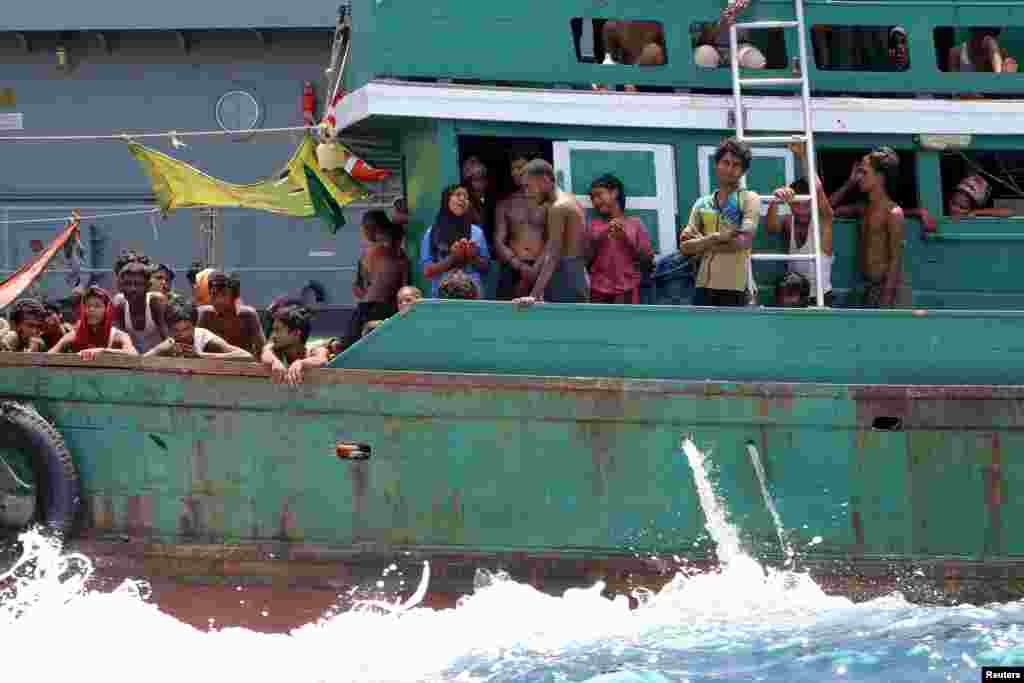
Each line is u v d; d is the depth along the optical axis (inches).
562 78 1343.5
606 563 1207.6
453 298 1228.5
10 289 1322.6
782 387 1216.2
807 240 1347.2
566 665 1028.5
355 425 1195.3
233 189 1572.3
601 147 1344.7
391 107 1298.0
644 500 1209.4
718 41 1439.5
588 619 1148.5
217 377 1187.9
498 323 1212.5
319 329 2373.3
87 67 2444.6
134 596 1179.3
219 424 1189.7
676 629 1115.9
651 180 1353.3
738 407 1214.3
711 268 1289.4
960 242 1397.6
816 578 1224.2
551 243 1254.3
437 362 1208.8
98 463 1188.5
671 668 1015.0
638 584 1207.6
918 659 1019.9
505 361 1212.5
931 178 1400.1
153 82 2456.9
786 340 1234.6
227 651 1093.1
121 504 1190.3
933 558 1237.1
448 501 1198.9
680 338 1224.2
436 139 1321.4
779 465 1221.1
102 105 2444.6
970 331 1248.8
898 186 1480.1
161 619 1150.3
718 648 1060.5
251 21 2401.6
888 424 1231.5
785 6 1366.9
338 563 1193.4
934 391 1228.5
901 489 1233.4
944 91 1400.1
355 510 1196.5
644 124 1339.8
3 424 1176.2
